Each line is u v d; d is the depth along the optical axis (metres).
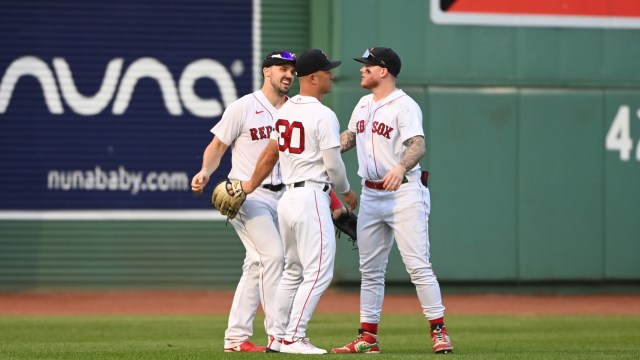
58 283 59.75
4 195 59.50
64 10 59.62
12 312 48.41
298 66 24.88
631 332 37.50
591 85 59.19
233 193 25.72
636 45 59.53
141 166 60.09
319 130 24.53
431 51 58.34
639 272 59.09
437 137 58.06
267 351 25.52
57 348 28.88
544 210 58.69
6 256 59.53
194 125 60.41
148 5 60.12
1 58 59.34
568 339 34.09
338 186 24.98
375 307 26.75
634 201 59.19
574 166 58.81
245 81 60.78
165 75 60.22
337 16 57.66
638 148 59.09
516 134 58.56
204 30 60.47
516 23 58.84
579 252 58.88
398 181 24.95
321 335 35.91
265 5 60.94
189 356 24.86
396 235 26.36
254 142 26.81
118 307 51.75
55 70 59.62
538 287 59.28
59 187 59.69
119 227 60.00
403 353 26.62
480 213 58.31
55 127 59.66
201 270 60.44
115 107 59.94
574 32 59.19
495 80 58.69
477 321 43.09
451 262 58.19
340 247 57.72
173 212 60.25
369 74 26.31
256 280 26.88
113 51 59.88
